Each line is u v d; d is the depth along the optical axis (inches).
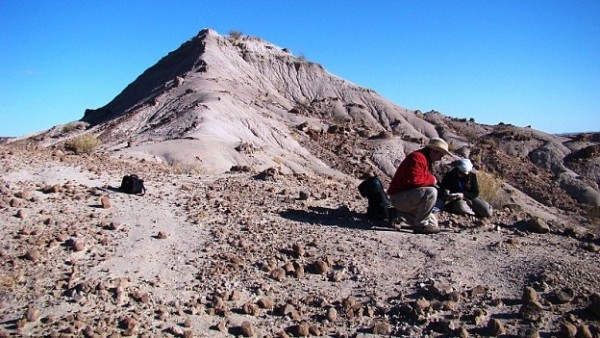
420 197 300.2
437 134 3865.7
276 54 5157.5
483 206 344.2
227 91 3144.7
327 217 334.3
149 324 203.2
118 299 216.5
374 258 266.7
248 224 308.8
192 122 2256.4
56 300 213.2
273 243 281.3
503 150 3378.4
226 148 1608.0
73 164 426.6
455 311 216.7
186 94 2942.9
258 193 390.6
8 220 276.1
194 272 246.5
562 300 219.3
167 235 282.4
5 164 380.8
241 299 226.4
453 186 348.2
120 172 427.8
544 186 2591.0
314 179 534.6
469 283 238.5
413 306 217.6
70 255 247.9
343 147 2564.0
